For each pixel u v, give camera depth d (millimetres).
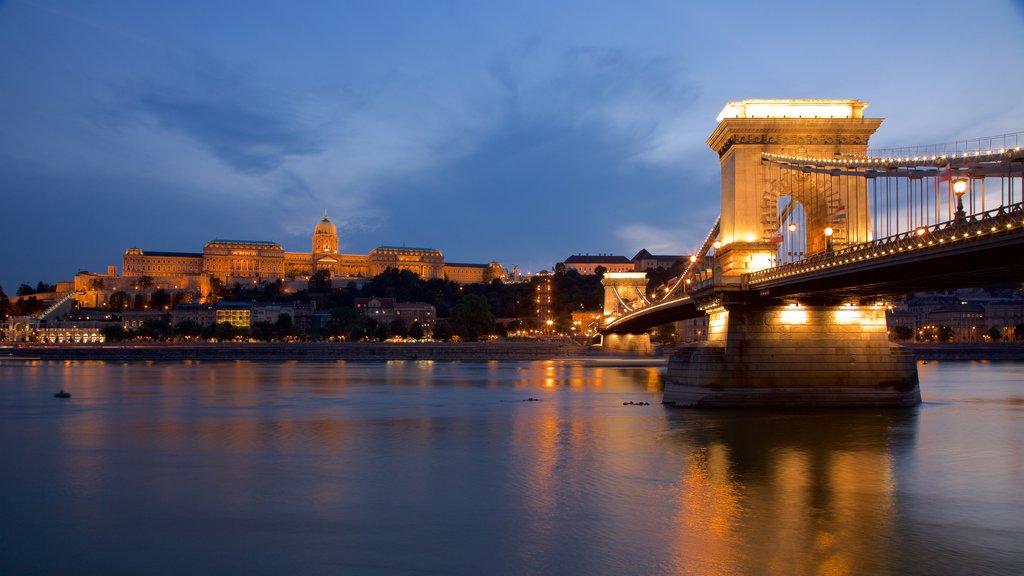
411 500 40969
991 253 44812
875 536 34719
